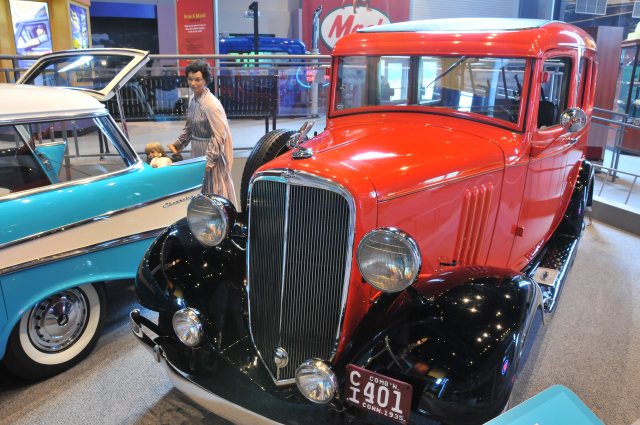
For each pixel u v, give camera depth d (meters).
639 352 2.97
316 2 12.59
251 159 3.25
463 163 2.27
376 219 1.88
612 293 3.74
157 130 5.25
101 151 2.86
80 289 2.80
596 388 2.62
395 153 2.21
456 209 2.29
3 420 2.38
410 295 1.84
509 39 2.58
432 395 1.58
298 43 10.94
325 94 5.84
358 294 1.92
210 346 2.11
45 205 2.53
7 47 9.12
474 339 1.64
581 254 4.54
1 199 2.39
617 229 5.28
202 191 4.03
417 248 1.68
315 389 1.74
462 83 2.70
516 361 1.65
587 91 3.58
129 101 5.04
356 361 1.72
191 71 3.89
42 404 2.50
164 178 3.14
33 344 2.60
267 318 2.08
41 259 2.51
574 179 3.82
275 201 1.95
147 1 13.68
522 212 2.88
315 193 1.85
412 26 3.04
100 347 3.01
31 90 2.73
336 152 2.15
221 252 2.33
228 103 5.59
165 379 2.72
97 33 13.88
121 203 2.88
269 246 2.00
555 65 2.86
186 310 2.06
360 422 1.76
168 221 3.19
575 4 11.16
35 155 2.54
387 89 2.94
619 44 7.57
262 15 13.85
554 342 3.07
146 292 2.21
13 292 2.42
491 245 2.67
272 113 5.75
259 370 2.08
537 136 2.72
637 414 2.42
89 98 2.91
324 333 1.95
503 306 1.75
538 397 1.20
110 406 2.49
